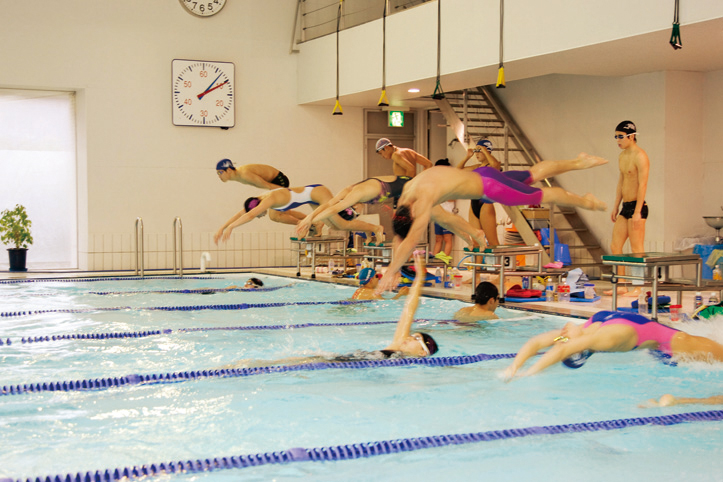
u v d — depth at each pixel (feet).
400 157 28.37
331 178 45.47
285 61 43.80
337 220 29.73
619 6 24.63
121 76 40.06
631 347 14.05
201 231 42.22
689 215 31.89
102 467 9.38
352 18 45.03
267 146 43.65
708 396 12.86
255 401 12.68
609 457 9.82
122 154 40.32
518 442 10.43
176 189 41.55
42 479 8.91
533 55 27.96
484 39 30.12
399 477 9.11
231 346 17.67
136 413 11.92
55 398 12.85
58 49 38.81
